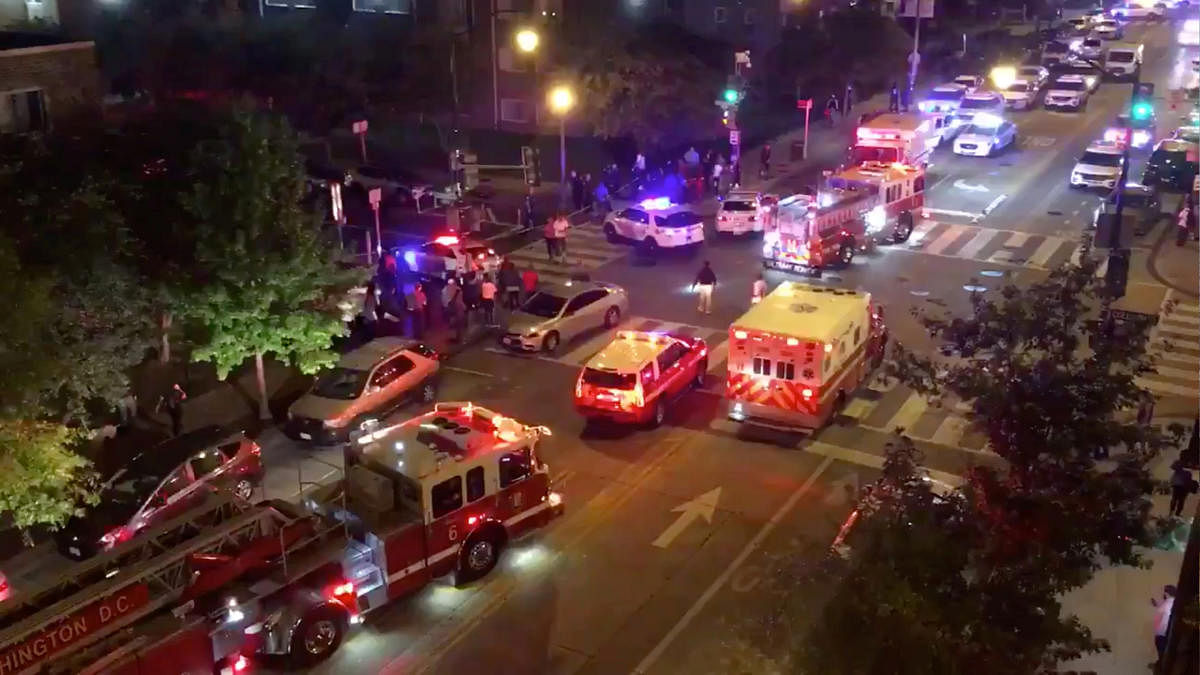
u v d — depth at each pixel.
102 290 17.52
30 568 17.12
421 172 46.34
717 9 60.19
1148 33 91.62
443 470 15.55
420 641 15.06
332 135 54.47
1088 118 56.16
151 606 12.73
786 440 21.08
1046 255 33.09
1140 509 10.21
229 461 18.50
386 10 58.09
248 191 20.12
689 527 17.92
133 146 26.14
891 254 33.62
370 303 27.33
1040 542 10.06
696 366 23.28
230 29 51.34
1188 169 40.25
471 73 52.59
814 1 62.84
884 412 22.16
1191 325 27.27
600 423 22.08
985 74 65.31
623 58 44.78
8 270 14.62
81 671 11.98
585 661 14.51
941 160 46.81
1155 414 21.86
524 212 37.84
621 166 45.59
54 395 16.55
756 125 54.50
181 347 25.50
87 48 32.91
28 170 23.09
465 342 26.97
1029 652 9.63
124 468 18.25
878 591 9.35
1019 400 10.55
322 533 14.55
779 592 12.46
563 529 17.95
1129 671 13.69
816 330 20.66
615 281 31.47
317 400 21.34
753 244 35.28
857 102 61.56
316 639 14.40
